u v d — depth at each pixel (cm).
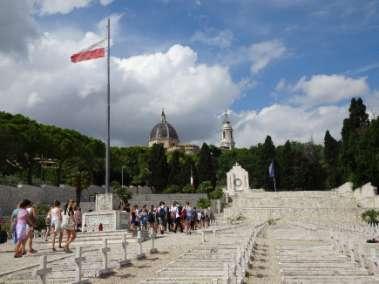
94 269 1727
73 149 8481
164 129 17800
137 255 2064
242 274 1519
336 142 12019
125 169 12194
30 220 2192
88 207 7575
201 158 12081
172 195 9506
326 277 1543
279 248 2530
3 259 2062
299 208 7981
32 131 7825
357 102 9350
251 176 12531
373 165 7419
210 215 6819
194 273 1644
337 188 9888
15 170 8000
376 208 7438
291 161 11719
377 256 1653
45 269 1162
